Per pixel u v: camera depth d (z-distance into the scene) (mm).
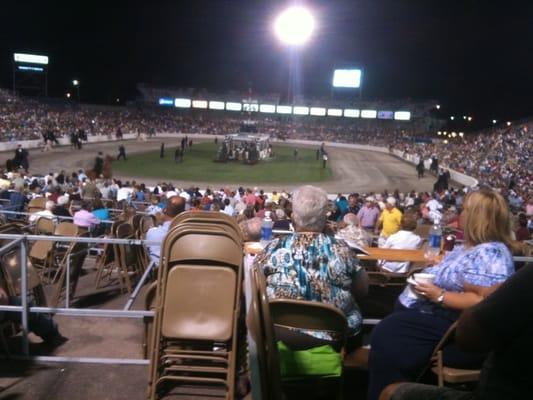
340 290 3135
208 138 79438
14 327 5031
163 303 3754
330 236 3279
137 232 8320
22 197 14844
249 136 44969
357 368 3264
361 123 110500
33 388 3930
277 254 3170
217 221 4277
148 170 35250
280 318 2883
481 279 2777
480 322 1728
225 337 3719
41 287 5504
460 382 2811
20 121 52938
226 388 3924
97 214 11648
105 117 78938
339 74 113438
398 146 69000
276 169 40719
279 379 2039
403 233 6590
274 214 11695
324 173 39875
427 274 2990
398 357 2857
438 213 15195
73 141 46875
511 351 1706
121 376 4160
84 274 8547
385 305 4914
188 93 114625
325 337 2895
